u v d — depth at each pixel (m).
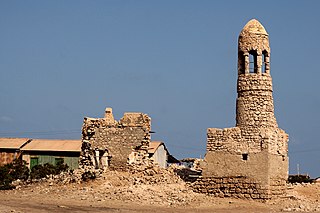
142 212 42.09
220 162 52.47
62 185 56.56
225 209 46.25
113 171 58.09
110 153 59.25
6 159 81.81
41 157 81.06
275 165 52.22
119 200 48.91
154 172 57.62
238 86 53.69
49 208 41.97
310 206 48.31
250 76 53.09
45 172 66.62
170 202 48.91
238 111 53.09
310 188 58.66
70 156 80.25
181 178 58.34
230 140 52.44
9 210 39.44
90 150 60.03
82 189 53.38
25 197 50.56
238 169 51.78
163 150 78.62
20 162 74.38
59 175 58.94
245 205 48.75
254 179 51.12
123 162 58.62
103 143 59.62
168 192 52.28
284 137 54.78
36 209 41.00
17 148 81.56
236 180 51.69
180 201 49.34
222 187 52.12
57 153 80.62
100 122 60.25
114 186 54.56
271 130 52.28
